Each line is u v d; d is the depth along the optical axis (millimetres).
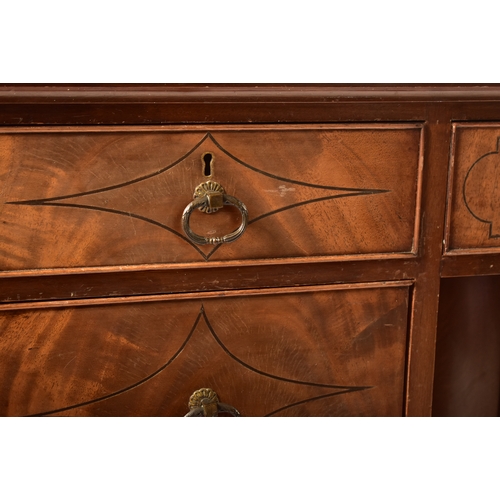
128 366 831
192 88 738
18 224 753
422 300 882
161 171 771
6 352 792
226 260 815
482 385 1026
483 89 803
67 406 826
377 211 835
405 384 914
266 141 785
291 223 819
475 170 844
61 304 791
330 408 900
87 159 751
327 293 858
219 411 865
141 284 807
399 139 815
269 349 862
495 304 996
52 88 707
